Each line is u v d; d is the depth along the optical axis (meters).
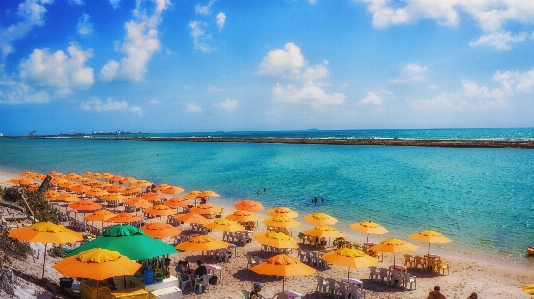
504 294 14.66
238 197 38.00
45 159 89.50
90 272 9.51
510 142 113.06
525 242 22.05
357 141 139.88
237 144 157.75
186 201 26.69
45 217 21.91
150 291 12.05
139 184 36.22
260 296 12.65
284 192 40.47
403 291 14.91
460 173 54.22
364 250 19.34
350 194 38.75
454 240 22.55
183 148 135.75
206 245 15.38
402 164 67.44
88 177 43.62
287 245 15.80
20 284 10.52
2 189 24.16
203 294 14.00
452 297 14.34
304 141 152.00
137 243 12.00
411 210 30.84
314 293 14.47
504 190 40.19
